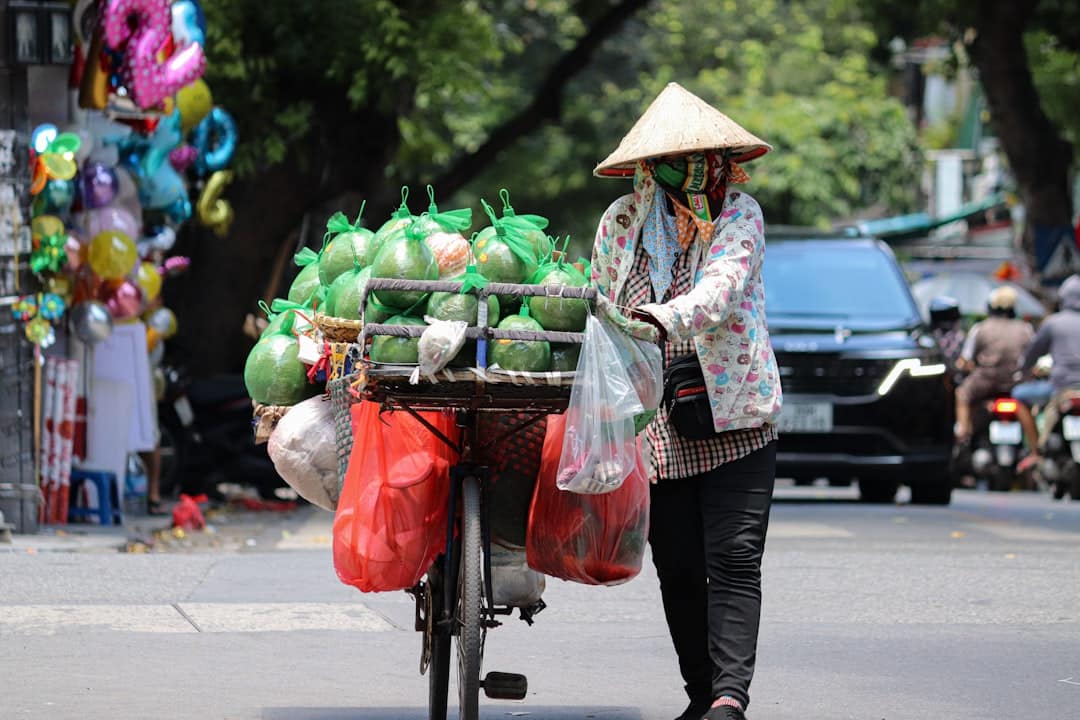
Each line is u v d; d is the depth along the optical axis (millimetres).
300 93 45375
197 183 38344
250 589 22078
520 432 13336
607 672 17031
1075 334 43344
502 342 12602
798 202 101125
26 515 28484
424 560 13336
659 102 14062
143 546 27719
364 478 13250
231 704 15180
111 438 32406
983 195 129875
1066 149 63656
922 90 140625
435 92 45406
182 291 44594
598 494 13297
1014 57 62938
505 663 17453
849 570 24422
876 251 38719
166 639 18359
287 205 44969
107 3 29953
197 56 31859
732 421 13727
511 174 94500
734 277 13445
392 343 12531
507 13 88125
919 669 17203
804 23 110875
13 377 28172
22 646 17766
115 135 32062
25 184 27938
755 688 16250
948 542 28797
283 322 14578
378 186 48094
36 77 30641
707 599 14523
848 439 35375
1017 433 47250
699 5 104750
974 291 70500
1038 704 15555
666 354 14062
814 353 35500
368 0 43094
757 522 13891
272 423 14539
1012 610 20922
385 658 17531
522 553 13859
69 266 29766
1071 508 38938
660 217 14039
